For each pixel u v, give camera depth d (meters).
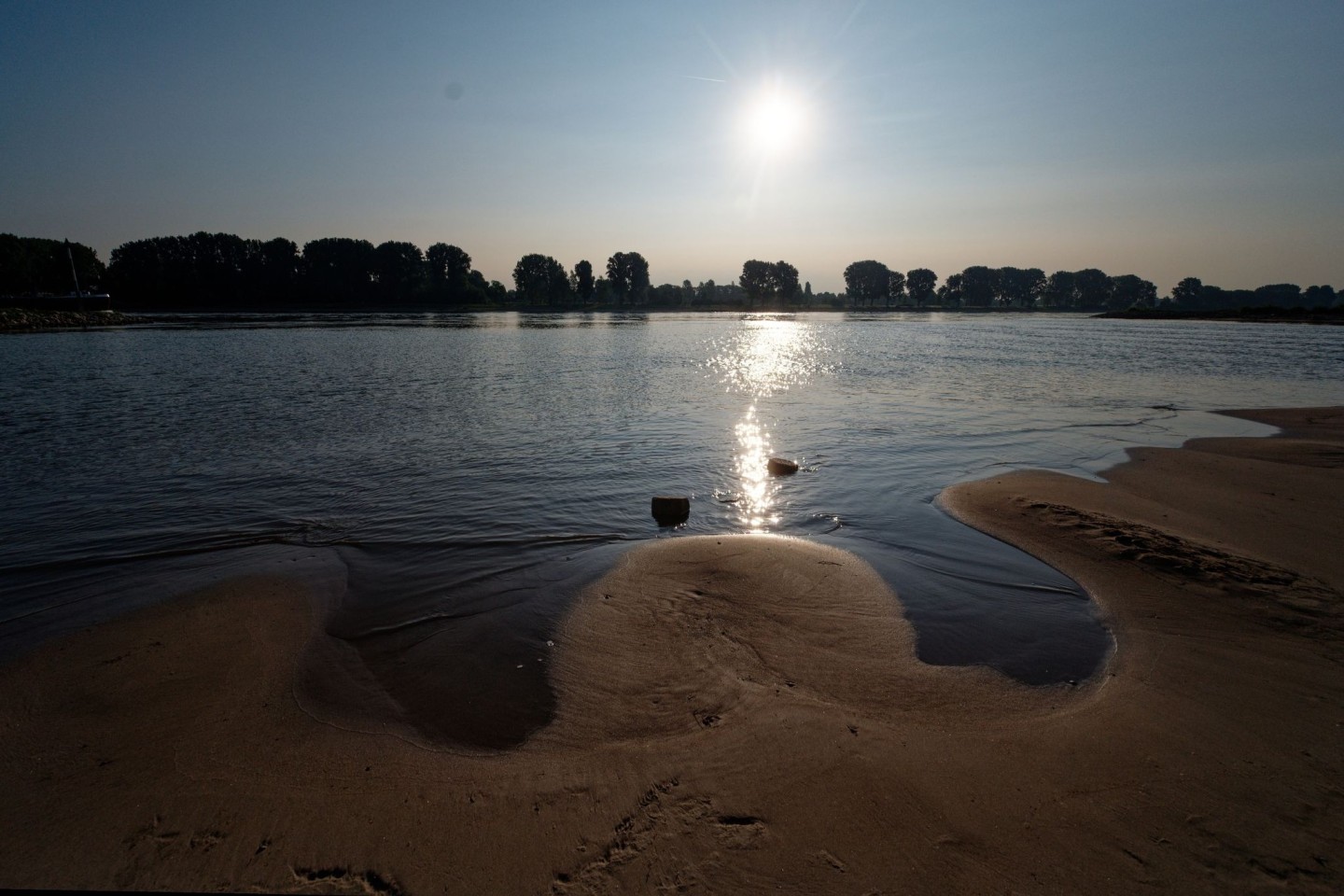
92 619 6.71
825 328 73.75
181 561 8.24
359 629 6.52
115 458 12.97
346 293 117.81
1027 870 3.63
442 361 32.06
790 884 3.56
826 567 7.91
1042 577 7.74
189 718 5.07
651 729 4.91
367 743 4.79
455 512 10.04
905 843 3.82
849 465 12.95
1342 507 10.15
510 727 4.97
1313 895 3.44
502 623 6.61
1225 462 13.10
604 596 7.11
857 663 5.82
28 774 4.47
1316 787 4.23
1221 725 4.90
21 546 8.68
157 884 3.63
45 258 100.75
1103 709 5.11
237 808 4.16
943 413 18.70
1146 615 6.71
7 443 14.09
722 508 10.38
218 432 15.34
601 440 14.94
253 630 6.48
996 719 5.01
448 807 4.14
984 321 99.06
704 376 26.95
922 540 8.96
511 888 3.57
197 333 53.00
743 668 5.71
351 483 11.52
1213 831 3.88
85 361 31.17
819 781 4.31
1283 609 6.73
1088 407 20.23
